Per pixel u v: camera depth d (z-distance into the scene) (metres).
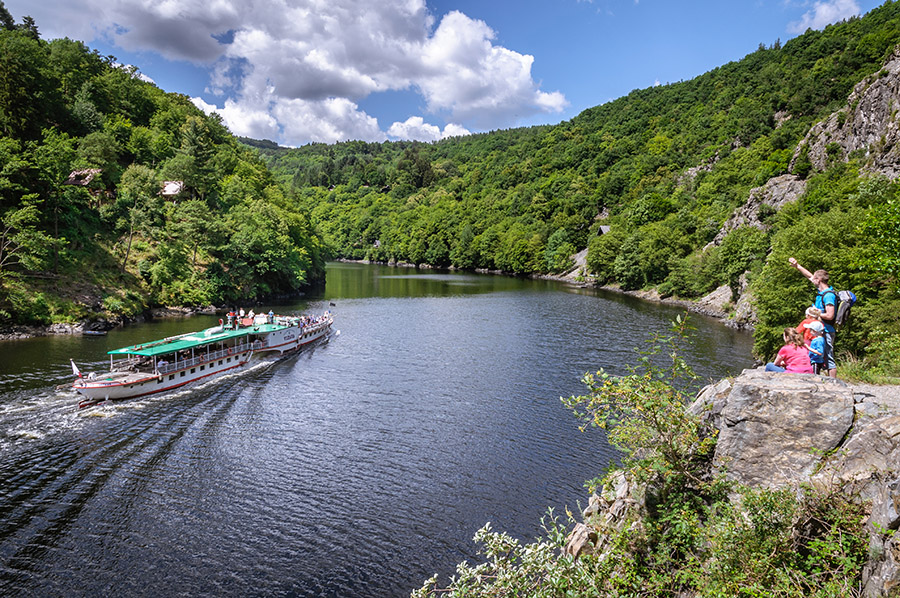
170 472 28.34
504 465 29.91
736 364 48.94
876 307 33.78
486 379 46.53
